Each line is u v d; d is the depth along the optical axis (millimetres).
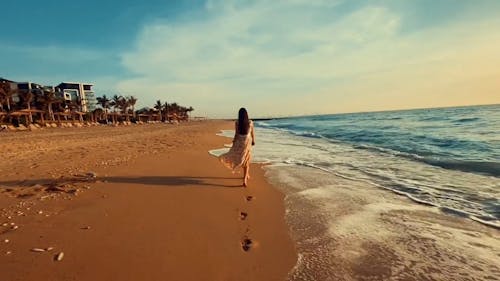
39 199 5414
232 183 7023
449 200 5645
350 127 34094
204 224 4449
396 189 6551
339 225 4508
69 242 3691
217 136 26172
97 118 99438
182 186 6562
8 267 3074
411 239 3988
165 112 137000
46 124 64625
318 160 10898
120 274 3014
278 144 17875
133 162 9508
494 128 22078
